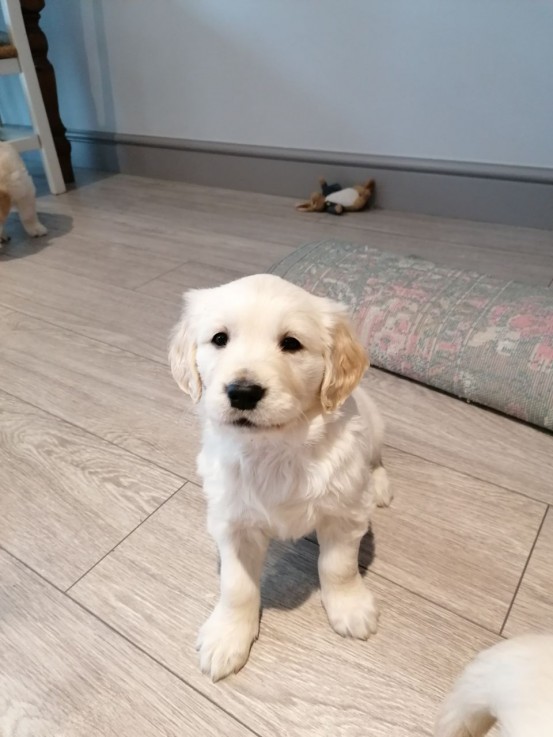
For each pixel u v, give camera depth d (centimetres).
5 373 153
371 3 224
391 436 128
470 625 89
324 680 83
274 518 82
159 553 103
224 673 83
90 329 172
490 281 154
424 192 246
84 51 313
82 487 117
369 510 86
